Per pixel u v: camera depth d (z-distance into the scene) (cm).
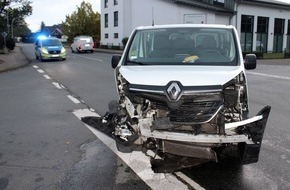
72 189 434
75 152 567
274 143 608
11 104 975
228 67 480
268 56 3462
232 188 434
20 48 5531
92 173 482
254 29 3994
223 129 405
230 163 507
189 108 414
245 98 450
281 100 1034
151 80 438
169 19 3916
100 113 845
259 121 418
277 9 4244
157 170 452
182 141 411
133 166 505
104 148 585
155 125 415
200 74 439
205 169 490
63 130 696
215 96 416
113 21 4966
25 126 731
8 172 489
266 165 507
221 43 544
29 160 534
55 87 1309
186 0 4009
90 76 1661
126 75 466
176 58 530
